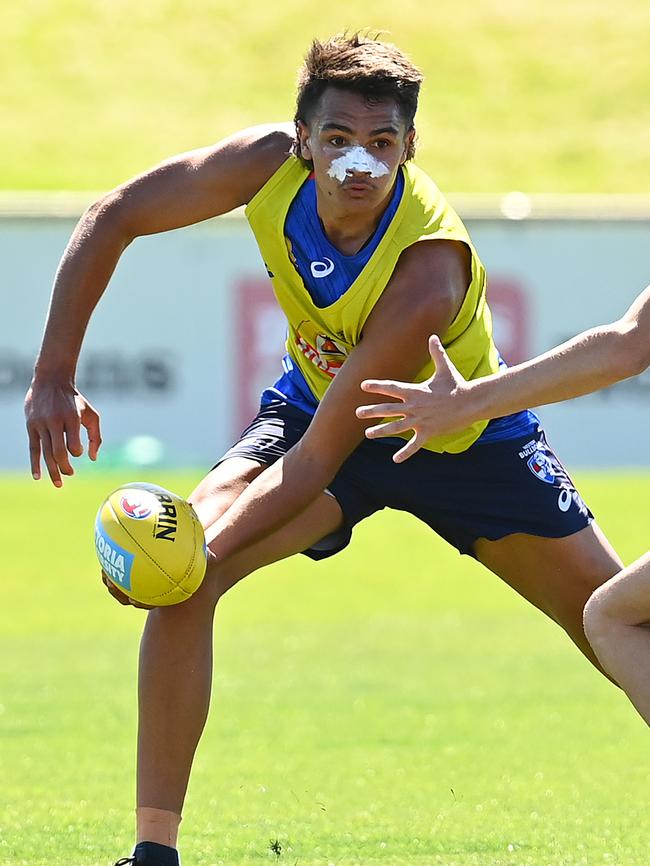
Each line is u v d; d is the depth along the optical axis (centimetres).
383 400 1449
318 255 1492
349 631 3769
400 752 2173
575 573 1677
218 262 7288
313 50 1420
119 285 7225
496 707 2591
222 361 7288
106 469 6931
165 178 1559
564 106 11219
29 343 7325
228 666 3156
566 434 7362
